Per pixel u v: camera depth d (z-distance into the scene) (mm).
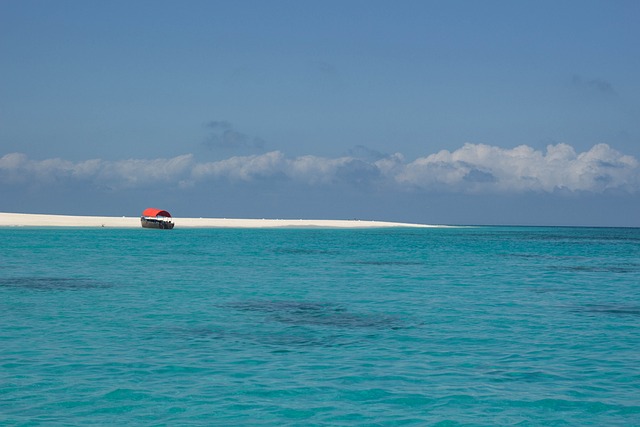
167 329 21578
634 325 22969
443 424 11906
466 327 22406
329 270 46625
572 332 21453
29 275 40156
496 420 12141
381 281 38844
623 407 12945
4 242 80938
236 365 16297
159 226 144250
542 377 15289
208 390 13953
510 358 17344
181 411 12469
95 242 84062
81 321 23031
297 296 31078
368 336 20578
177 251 68188
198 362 16594
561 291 34375
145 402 13016
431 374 15523
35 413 12242
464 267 51312
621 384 14664
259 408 12719
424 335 20812
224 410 12570
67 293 31281
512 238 139000
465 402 13219
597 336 20688
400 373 15578
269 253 67438
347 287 35250
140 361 16609
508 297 31359
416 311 26328
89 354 17391
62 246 73562
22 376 14922
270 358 17156
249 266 49469
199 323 22891
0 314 24500
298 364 16469
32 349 17969
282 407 12805
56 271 43000
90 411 12398
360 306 27750
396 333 21172
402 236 137250
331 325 22734
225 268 47281
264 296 30922
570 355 17781
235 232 144750
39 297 29719
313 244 91438
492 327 22422
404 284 37219
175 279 38625
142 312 25359
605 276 44281
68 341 19219
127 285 35062
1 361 16453
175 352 17812
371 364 16547
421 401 13281
